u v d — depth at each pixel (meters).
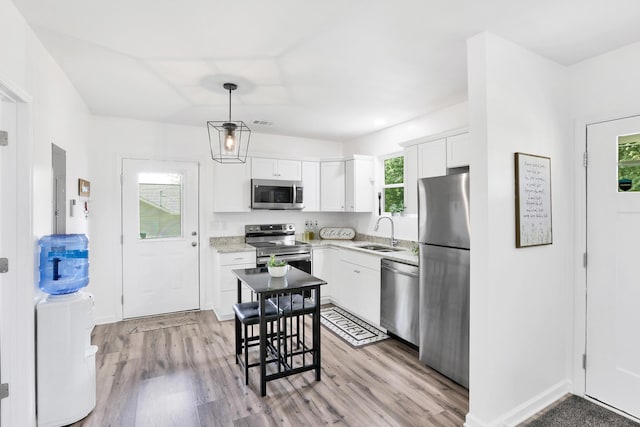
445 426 2.08
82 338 2.14
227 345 3.26
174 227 4.25
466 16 1.85
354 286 4.05
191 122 4.12
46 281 2.10
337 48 2.23
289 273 2.95
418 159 3.45
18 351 1.90
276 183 4.51
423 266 2.85
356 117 3.91
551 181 2.34
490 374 2.02
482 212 2.03
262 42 2.15
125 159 3.96
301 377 2.65
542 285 2.31
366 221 4.89
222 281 3.97
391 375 2.70
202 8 1.78
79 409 2.11
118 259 3.93
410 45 2.19
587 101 2.37
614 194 2.26
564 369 2.48
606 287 2.30
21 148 1.90
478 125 2.04
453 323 2.57
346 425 2.07
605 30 1.98
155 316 4.13
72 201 2.88
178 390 2.45
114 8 1.78
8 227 1.88
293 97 3.21
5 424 1.87
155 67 2.52
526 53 2.21
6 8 1.67
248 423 2.08
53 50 2.23
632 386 2.18
